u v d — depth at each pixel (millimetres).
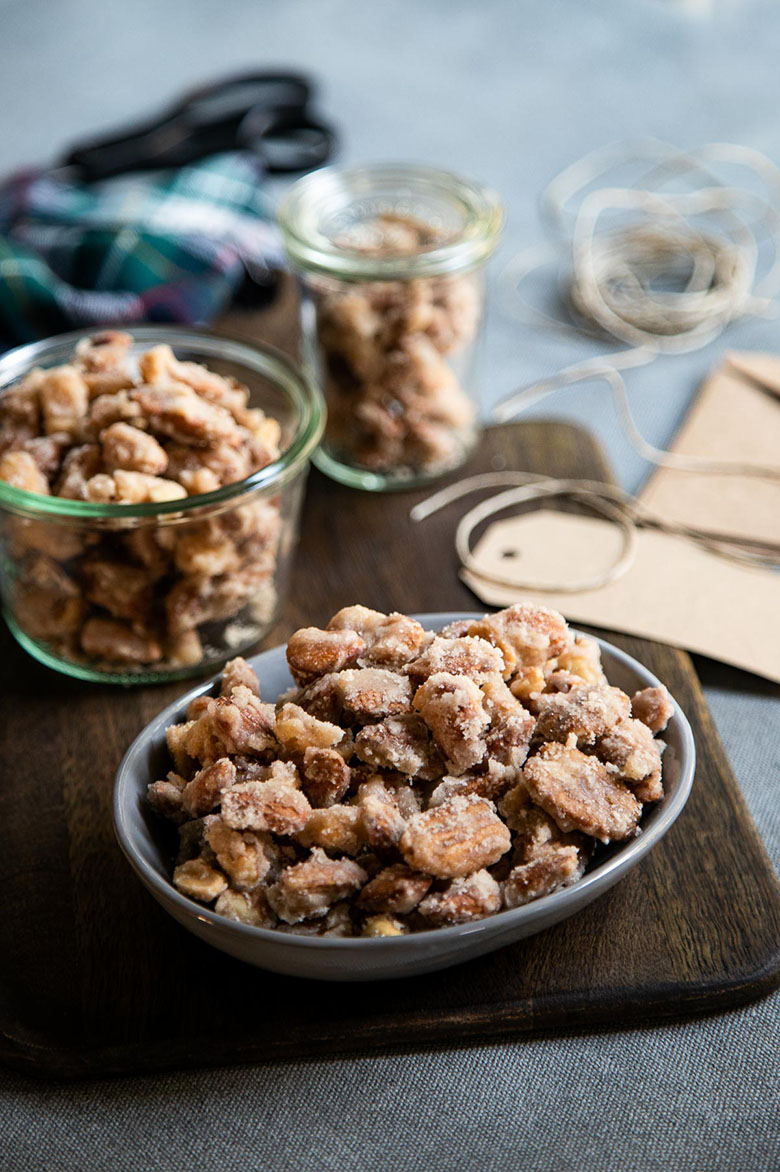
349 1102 429
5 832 500
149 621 548
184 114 852
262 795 426
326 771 435
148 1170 417
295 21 1133
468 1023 437
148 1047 435
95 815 504
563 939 454
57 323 715
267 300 764
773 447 665
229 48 1088
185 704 473
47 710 548
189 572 533
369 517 635
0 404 560
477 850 418
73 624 549
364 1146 420
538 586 585
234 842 422
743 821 487
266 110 854
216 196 786
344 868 418
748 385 705
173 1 1177
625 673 481
